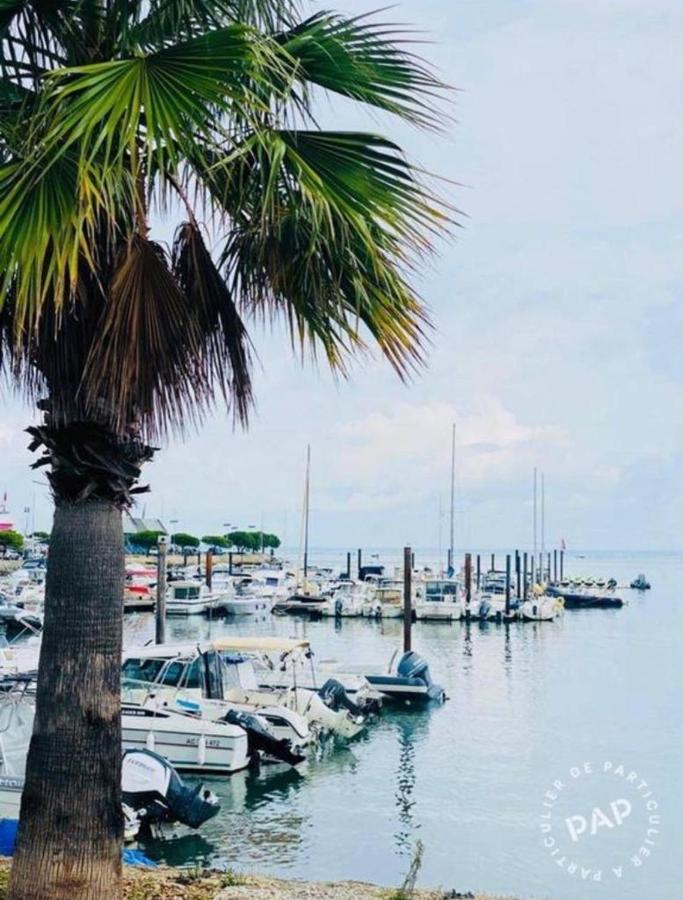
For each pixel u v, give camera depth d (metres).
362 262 5.64
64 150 4.37
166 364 5.33
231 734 19.05
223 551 104.88
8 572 66.69
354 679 26.69
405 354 5.78
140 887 7.66
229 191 5.65
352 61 5.34
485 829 16.31
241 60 4.59
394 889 8.33
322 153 5.25
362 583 59.62
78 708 5.37
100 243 5.31
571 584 72.81
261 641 23.22
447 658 39.03
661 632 49.59
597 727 24.91
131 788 14.84
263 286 6.02
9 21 5.41
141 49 5.46
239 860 14.56
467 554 54.97
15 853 5.42
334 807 17.52
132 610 53.09
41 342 5.43
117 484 5.50
